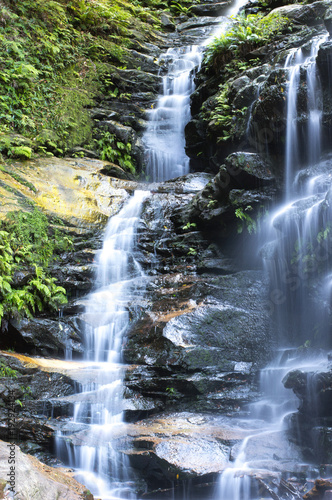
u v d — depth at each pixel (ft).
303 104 23.86
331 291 19.24
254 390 19.47
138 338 21.80
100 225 30.19
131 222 30.83
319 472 13.76
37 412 17.88
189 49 52.80
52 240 27.32
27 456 13.21
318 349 19.34
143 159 42.24
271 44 32.91
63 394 18.93
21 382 18.57
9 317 22.20
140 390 19.49
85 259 27.50
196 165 38.99
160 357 20.39
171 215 31.07
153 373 19.98
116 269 27.32
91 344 22.56
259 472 13.93
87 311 23.72
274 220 22.20
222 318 21.71
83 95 42.60
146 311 23.21
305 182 23.48
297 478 13.79
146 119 45.21
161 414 18.49
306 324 21.03
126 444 15.85
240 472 13.97
